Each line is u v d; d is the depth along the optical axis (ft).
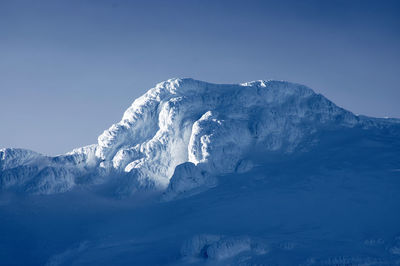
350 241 240.53
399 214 264.52
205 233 266.16
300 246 235.40
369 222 259.60
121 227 315.78
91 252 273.33
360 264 209.56
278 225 274.16
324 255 221.05
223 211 309.22
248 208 307.99
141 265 240.53
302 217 280.92
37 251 293.84
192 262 229.45
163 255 248.32
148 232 296.30
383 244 232.32
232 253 228.02
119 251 269.03
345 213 277.44
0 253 296.92
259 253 228.63
